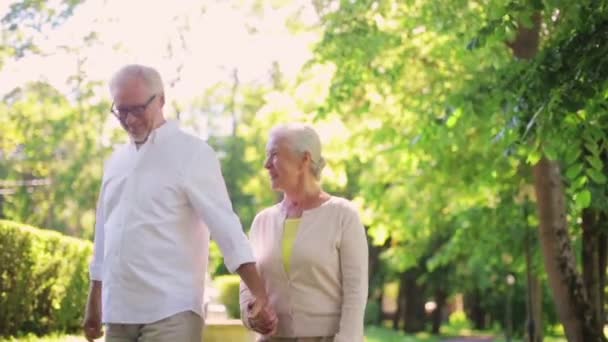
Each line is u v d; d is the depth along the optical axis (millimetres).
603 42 8750
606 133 9078
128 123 4945
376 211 18406
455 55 12891
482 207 19000
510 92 9789
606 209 11773
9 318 11305
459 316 59656
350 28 12367
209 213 4922
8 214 26672
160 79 5000
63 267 11820
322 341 5188
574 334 13289
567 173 8742
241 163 39000
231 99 34219
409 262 21500
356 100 14781
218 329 7520
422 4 12188
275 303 5230
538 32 12242
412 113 14336
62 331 11852
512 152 9586
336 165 15750
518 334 42594
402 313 49406
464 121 12750
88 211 26906
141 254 4895
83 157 25266
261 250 5332
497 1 9977
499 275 34875
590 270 13734
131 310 4891
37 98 20156
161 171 4953
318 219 5223
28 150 21328
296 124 5293
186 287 4934
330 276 5184
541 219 13312
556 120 8578
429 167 16141
